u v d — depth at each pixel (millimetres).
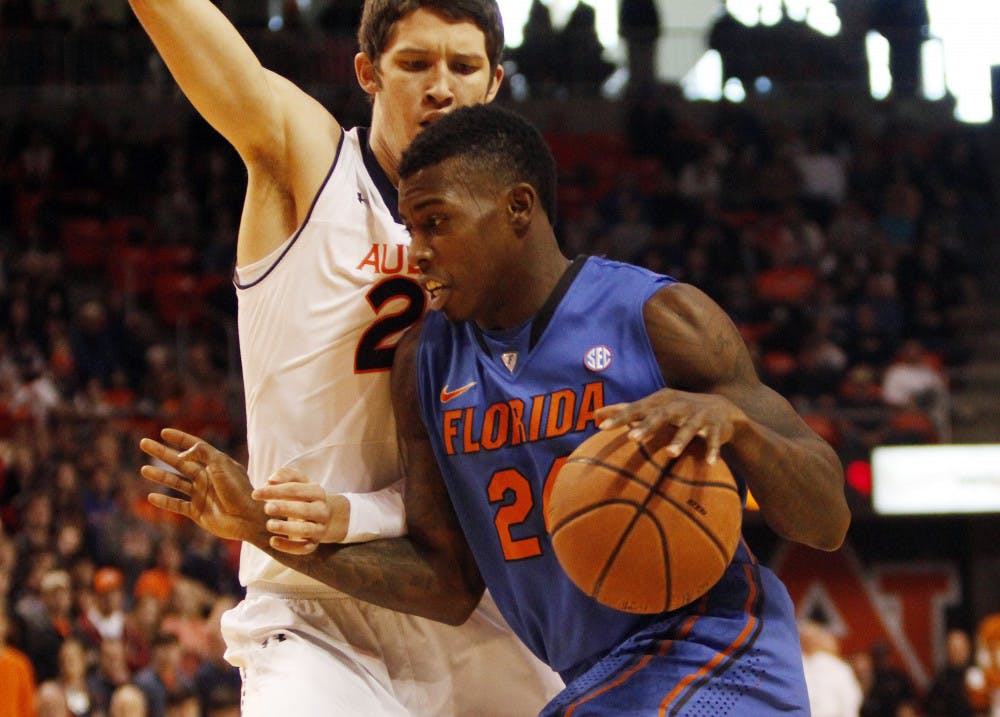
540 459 3949
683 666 3840
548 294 3992
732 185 24875
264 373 4484
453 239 3852
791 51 27844
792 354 20141
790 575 19078
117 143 23406
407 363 4312
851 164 25391
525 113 26859
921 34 27734
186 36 4039
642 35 27891
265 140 4277
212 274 21156
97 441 15273
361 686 4430
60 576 11984
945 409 18641
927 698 15453
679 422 3443
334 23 24172
